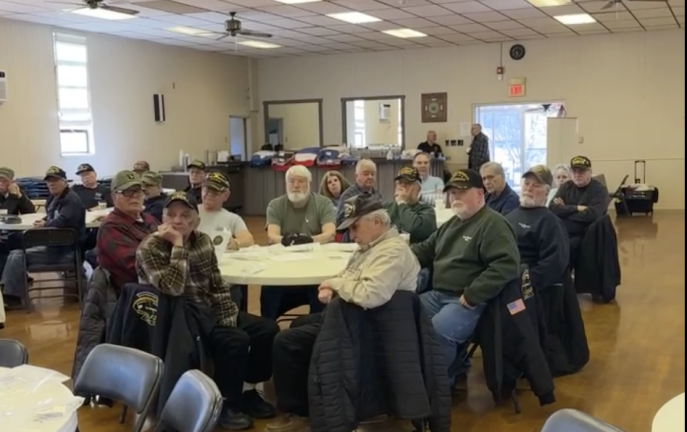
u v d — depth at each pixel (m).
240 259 3.65
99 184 8.52
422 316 2.83
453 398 3.60
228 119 13.62
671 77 11.56
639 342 4.48
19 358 2.34
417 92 13.24
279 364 3.08
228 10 8.98
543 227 3.72
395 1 8.62
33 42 9.58
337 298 2.80
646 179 11.91
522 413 3.39
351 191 4.71
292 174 4.47
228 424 3.24
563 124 10.68
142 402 2.08
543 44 12.27
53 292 6.29
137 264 3.12
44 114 9.76
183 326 2.98
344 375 2.72
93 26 9.95
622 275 6.52
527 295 3.40
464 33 11.38
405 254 2.84
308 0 8.45
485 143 12.27
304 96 14.10
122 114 11.08
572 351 3.83
